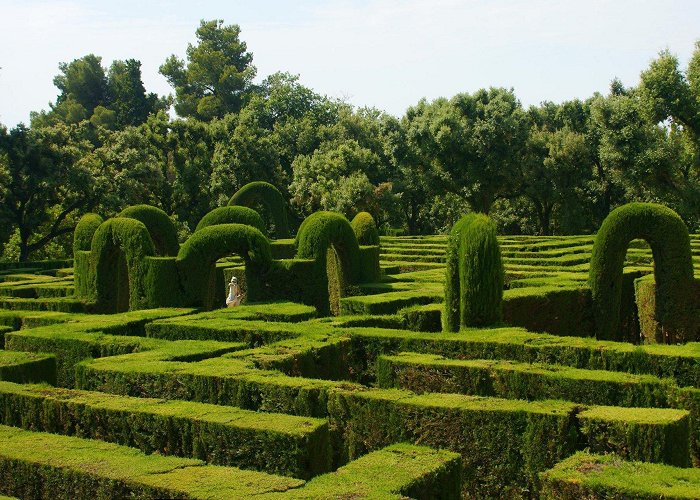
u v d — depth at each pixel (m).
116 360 12.80
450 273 16.25
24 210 50.47
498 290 15.66
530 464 8.88
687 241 17.64
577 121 68.12
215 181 57.88
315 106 80.12
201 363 12.20
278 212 36.16
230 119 64.50
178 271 21.55
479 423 9.14
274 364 12.35
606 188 60.41
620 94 61.47
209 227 22.16
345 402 10.06
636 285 19.25
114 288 23.23
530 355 13.03
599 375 10.76
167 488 6.91
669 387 10.27
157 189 57.88
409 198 65.00
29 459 7.91
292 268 22.94
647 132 51.84
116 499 7.27
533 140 62.34
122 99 97.12
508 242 41.88
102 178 51.41
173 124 61.44
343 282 24.75
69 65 101.56
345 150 59.56
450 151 62.62
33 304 23.30
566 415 8.73
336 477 7.06
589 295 18.48
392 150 64.62
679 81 50.59
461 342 13.65
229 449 8.79
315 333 14.84
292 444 8.40
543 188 60.84
